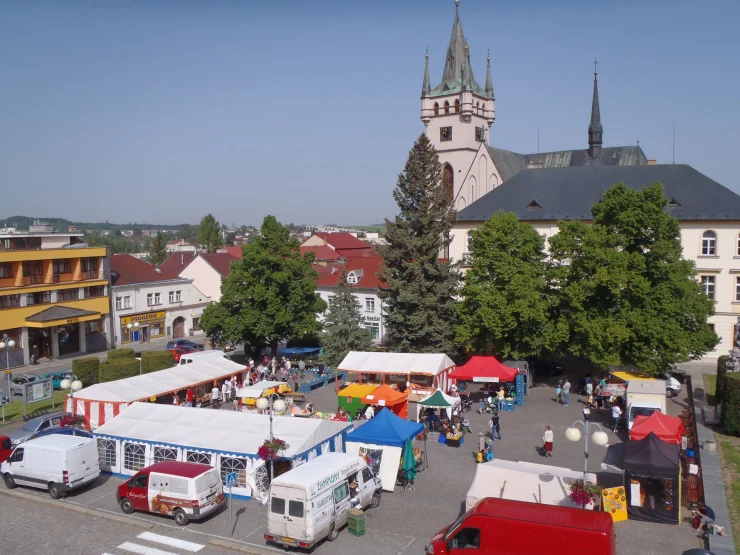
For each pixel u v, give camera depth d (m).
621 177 67.50
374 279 76.50
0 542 25.72
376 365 49.16
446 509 28.44
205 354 54.50
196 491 26.81
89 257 74.50
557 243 50.41
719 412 39.88
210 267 96.12
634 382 40.66
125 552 24.69
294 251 62.06
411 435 31.62
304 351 61.94
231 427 32.09
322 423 31.84
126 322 79.19
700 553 21.64
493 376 44.75
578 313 48.50
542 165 99.69
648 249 49.41
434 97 108.19
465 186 94.62
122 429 33.41
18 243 68.19
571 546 20.02
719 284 59.84
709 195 61.47
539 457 35.22
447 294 57.38
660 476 26.59
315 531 24.06
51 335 70.31
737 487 29.44
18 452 31.30
